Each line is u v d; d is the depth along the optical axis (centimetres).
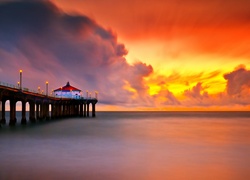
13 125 7112
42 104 9525
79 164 2678
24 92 7112
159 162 2791
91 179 2211
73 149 3531
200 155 3183
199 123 9944
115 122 10169
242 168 2562
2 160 2833
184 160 2889
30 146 3762
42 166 2592
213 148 3706
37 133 5406
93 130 6325
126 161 2819
